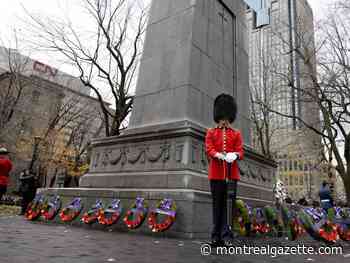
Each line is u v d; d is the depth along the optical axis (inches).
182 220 236.5
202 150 297.9
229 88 398.6
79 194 320.5
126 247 164.4
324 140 889.5
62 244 159.9
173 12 377.4
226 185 183.5
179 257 140.1
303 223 249.9
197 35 355.3
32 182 529.3
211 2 396.8
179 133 289.9
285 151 1150.3
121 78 713.6
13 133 1106.1
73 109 1186.6
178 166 281.6
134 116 362.9
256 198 371.6
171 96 335.6
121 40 727.1
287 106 959.6
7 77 1085.1
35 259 114.0
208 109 347.3
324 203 459.8
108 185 327.9
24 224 276.1
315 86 717.3
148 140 315.9
